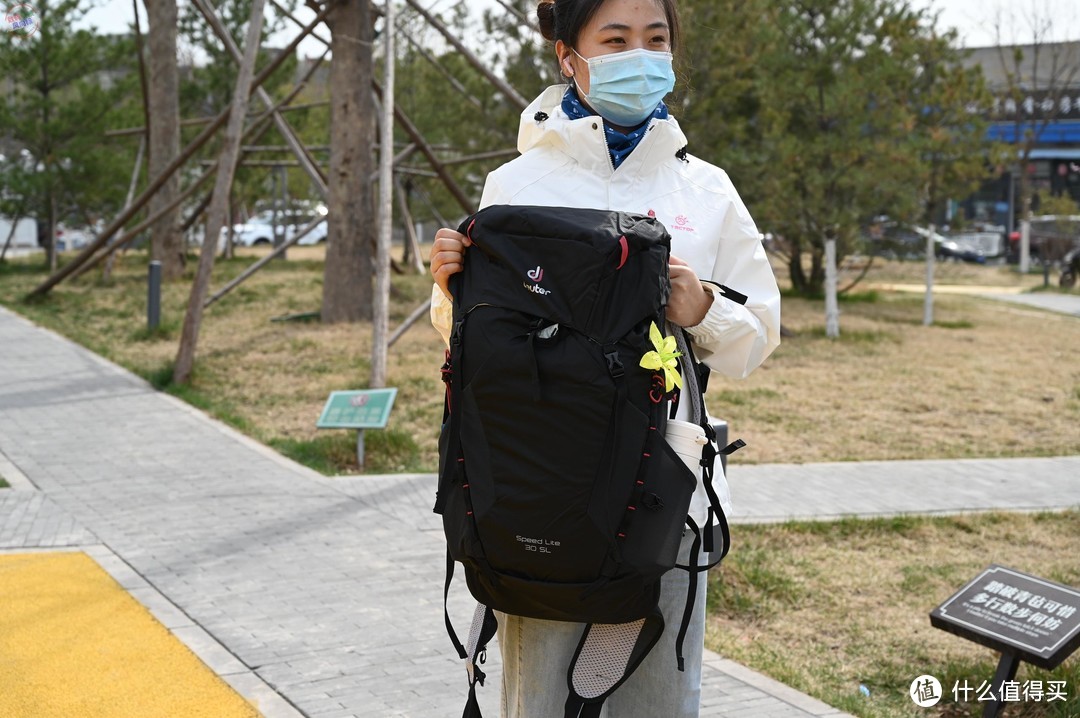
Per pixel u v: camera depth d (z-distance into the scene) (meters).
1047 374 12.16
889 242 17.03
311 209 34.00
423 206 23.47
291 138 14.34
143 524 6.11
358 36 13.76
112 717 3.79
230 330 13.52
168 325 13.45
